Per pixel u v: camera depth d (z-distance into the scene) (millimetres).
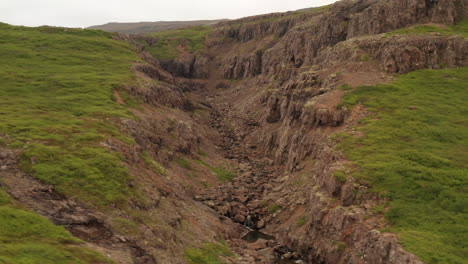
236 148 60750
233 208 38125
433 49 50188
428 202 26188
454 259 20609
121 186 26438
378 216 26062
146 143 39750
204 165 48219
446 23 57094
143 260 20328
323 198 30625
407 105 40719
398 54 50031
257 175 48000
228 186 44281
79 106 42062
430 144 33156
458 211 24922
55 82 49844
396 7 60500
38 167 25047
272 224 35281
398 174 29141
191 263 23391
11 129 30641
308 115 44844
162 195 29859
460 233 22812
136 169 31141
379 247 22969
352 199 28391
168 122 50094
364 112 40875
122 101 48031
